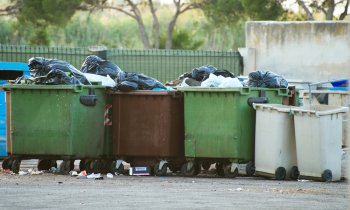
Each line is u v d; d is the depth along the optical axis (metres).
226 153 32.09
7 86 32.66
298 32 63.66
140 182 29.72
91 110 32.62
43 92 32.44
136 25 141.50
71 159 32.62
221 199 24.47
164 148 32.47
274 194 25.95
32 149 32.62
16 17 107.31
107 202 23.56
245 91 32.03
